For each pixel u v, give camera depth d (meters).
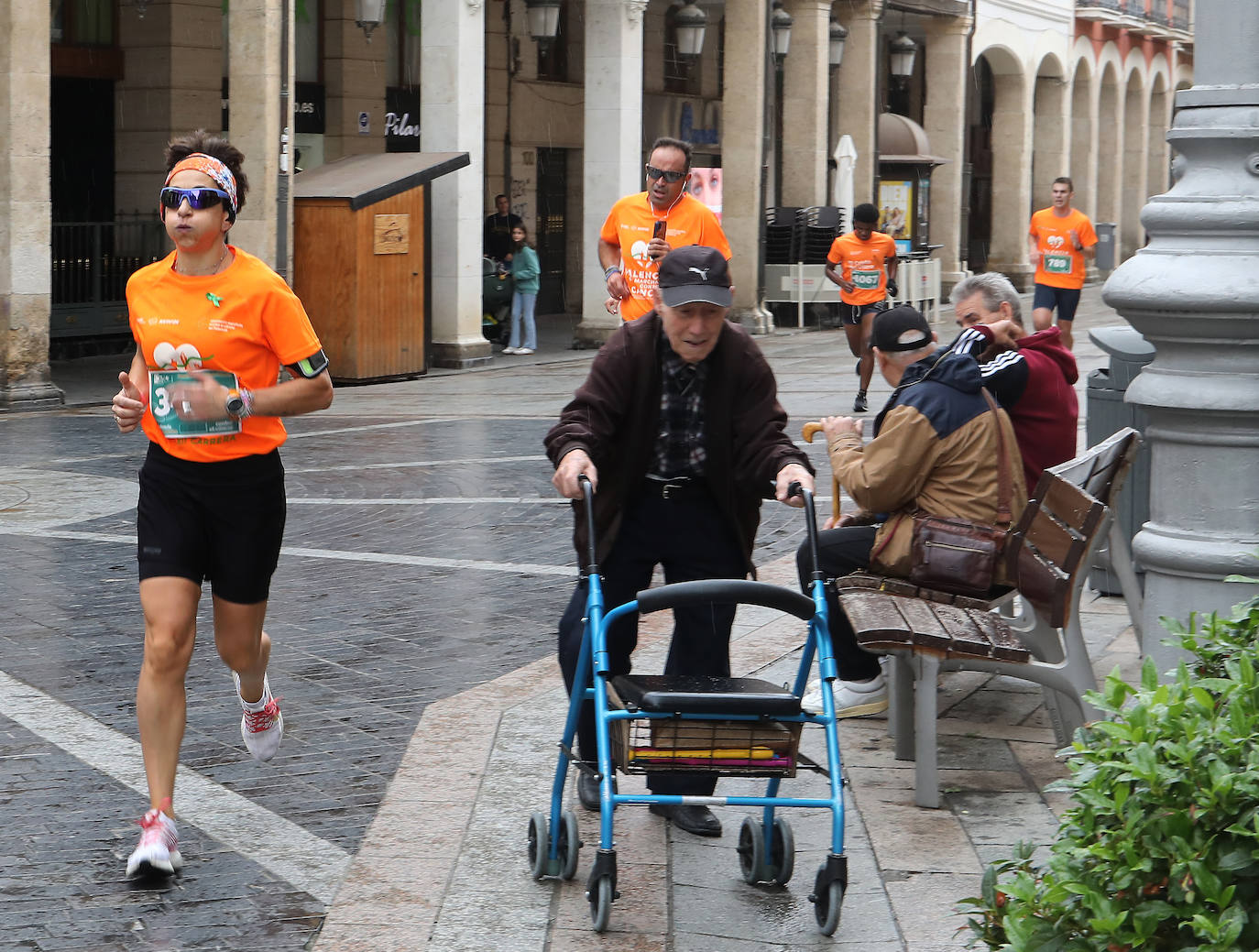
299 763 5.61
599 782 4.32
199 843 4.87
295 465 12.51
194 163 4.64
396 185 18.47
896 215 30.36
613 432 4.69
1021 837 4.86
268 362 4.73
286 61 17.77
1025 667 5.35
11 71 15.25
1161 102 49.97
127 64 21.44
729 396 4.68
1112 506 6.28
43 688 6.51
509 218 22.89
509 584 8.58
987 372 6.07
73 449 13.21
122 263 20.88
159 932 4.24
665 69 31.52
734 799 4.15
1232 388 4.83
